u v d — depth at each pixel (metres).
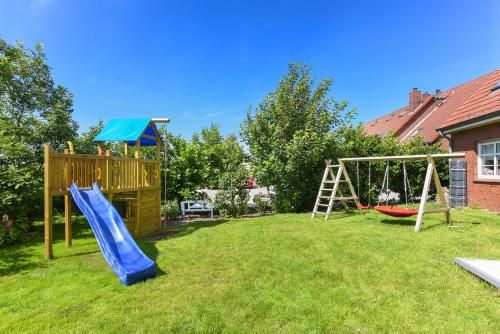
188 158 11.84
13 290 3.80
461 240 5.55
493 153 8.94
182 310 3.14
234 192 10.77
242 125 11.68
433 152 12.22
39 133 9.55
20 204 7.06
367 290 3.53
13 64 9.88
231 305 3.22
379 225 7.43
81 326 2.86
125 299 3.45
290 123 11.16
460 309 3.04
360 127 12.39
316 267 4.32
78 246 6.32
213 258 4.93
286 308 3.13
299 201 11.05
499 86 9.32
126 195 8.20
